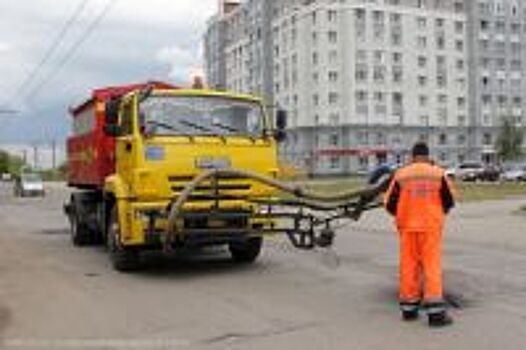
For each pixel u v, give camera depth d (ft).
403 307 29.84
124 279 42.65
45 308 34.40
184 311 32.68
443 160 386.93
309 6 367.45
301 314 31.30
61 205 149.07
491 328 27.94
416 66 380.17
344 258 49.73
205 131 43.09
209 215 41.22
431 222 29.43
